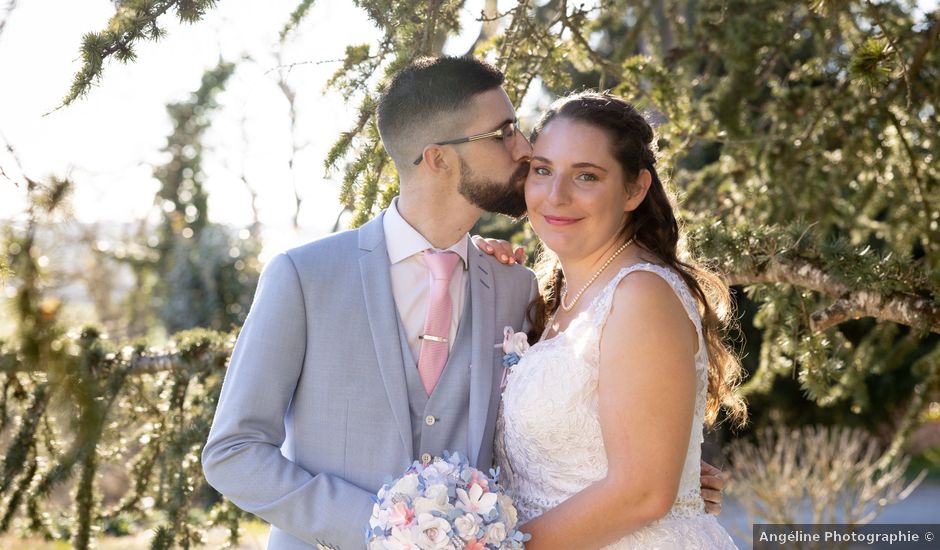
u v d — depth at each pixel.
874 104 3.52
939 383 4.26
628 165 2.03
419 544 1.66
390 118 2.08
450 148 2.04
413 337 2.07
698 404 2.00
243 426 1.90
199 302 10.02
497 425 2.12
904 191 3.82
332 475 1.93
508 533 1.74
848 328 9.03
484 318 2.14
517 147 2.09
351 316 2.01
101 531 3.25
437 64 2.08
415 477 1.76
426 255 2.09
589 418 1.93
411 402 2.01
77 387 1.71
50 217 1.90
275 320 1.96
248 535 5.86
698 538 1.98
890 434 10.71
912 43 3.39
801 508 6.15
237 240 10.30
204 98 10.46
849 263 2.67
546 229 2.06
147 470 3.24
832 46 3.67
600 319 1.93
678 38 4.02
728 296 2.37
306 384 1.99
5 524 3.10
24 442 3.04
